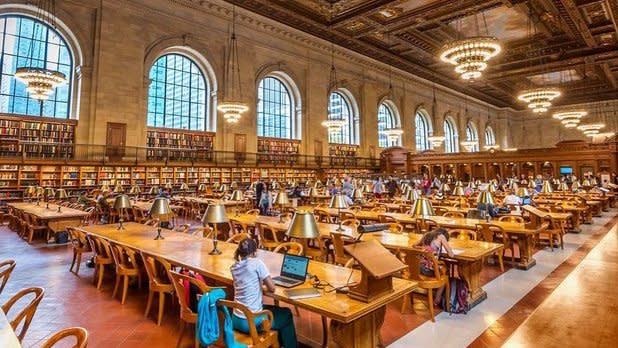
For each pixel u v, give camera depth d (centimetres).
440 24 1688
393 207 944
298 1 1471
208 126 1711
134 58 1434
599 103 3316
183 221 1125
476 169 2289
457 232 558
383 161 2498
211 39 1691
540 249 720
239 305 248
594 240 796
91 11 1362
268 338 260
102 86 1346
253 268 274
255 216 785
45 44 1302
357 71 2405
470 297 418
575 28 1655
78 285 507
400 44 1998
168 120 1605
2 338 173
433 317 375
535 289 474
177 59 1655
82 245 579
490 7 1453
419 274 389
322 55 2186
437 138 2442
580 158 1962
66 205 984
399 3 1413
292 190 1376
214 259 379
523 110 3803
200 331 247
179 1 1562
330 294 274
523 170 2152
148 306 397
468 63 1070
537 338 320
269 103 2011
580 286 457
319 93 2156
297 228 327
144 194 1291
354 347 266
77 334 186
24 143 1134
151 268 391
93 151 1306
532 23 1673
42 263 628
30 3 1220
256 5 1595
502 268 562
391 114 2702
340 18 1585
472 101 3450
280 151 1966
